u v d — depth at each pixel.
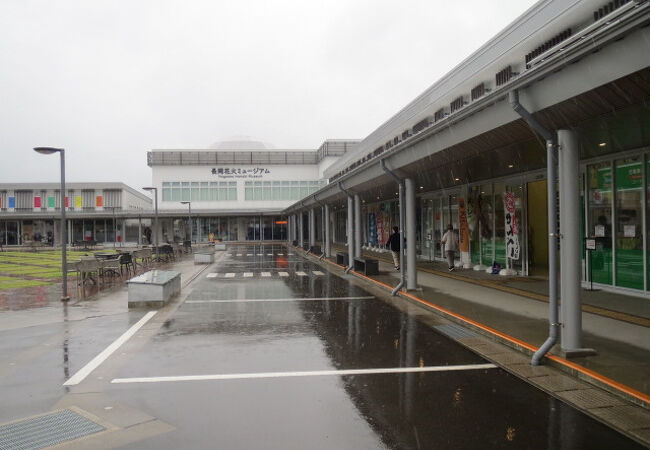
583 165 12.54
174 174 56.53
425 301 11.56
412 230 13.13
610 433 4.57
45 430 4.75
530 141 8.38
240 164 57.16
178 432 4.70
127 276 19.69
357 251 19.66
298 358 7.31
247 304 12.31
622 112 5.91
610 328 8.10
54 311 11.48
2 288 15.91
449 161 10.36
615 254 11.56
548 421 4.86
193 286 16.12
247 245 48.28
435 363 6.96
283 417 5.06
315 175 58.19
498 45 14.09
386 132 27.00
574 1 10.67
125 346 8.12
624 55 4.71
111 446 4.39
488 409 5.20
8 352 7.77
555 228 6.76
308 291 14.70
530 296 11.99
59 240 53.75
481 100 7.10
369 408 5.28
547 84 5.85
